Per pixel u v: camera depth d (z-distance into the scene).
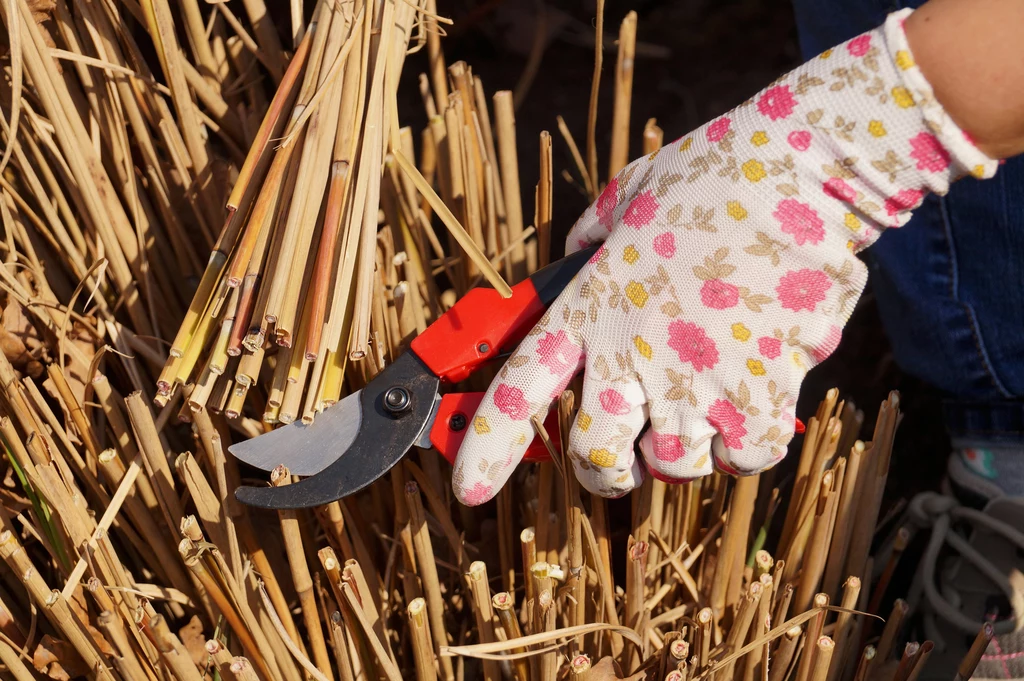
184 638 0.57
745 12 0.97
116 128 0.57
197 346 0.50
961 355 0.61
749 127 0.48
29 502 0.57
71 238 0.59
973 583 0.59
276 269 0.48
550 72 0.96
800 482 0.57
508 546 0.59
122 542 0.59
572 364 0.50
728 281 0.48
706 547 0.60
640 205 0.50
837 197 0.47
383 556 0.62
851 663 0.59
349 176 0.51
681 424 0.49
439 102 0.61
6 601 0.56
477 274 0.60
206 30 0.61
